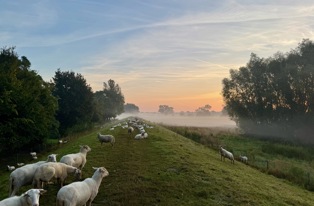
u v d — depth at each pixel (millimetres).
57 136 69750
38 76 61938
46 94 61812
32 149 49094
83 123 80688
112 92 190250
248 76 82688
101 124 104500
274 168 33438
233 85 85000
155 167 22719
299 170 33219
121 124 70188
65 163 18641
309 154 48344
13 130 46906
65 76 90000
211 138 52500
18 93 49406
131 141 37094
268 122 80688
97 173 15094
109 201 15945
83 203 13711
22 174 15750
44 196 16016
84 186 13867
